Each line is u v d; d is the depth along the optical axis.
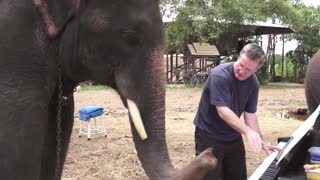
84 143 10.12
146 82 3.00
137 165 8.23
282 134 11.87
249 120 4.92
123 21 2.97
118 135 11.19
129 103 3.00
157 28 3.03
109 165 8.20
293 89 28.98
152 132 2.99
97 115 10.73
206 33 31.17
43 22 3.00
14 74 2.92
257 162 8.45
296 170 4.24
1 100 2.90
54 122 3.45
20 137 2.91
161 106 3.01
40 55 3.00
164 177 2.87
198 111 4.97
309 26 38.28
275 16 31.62
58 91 3.24
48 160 3.54
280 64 41.53
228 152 4.93
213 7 29.27
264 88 29.98
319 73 5.63
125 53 3.02
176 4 29.45
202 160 2.69
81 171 7.84
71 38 3.07
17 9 2.96
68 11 3.02
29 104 2.94
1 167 2.89
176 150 9.59
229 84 4.62
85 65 3.13
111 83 3.15
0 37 2.92
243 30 31.19
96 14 2.99
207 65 32.25
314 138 4.47
